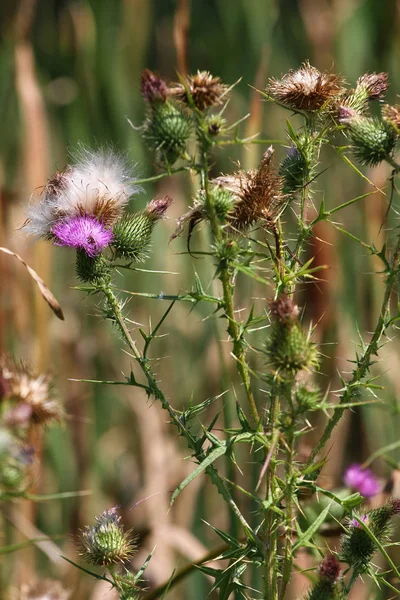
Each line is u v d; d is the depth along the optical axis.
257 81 1.55
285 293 1.17
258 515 1.39
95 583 1.55
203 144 1.15
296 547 1.14
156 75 1.18
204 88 1.16
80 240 1.18
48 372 1.23
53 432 1.72
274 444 1.12
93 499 1.78
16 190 1.73
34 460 1.18
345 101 1.21
